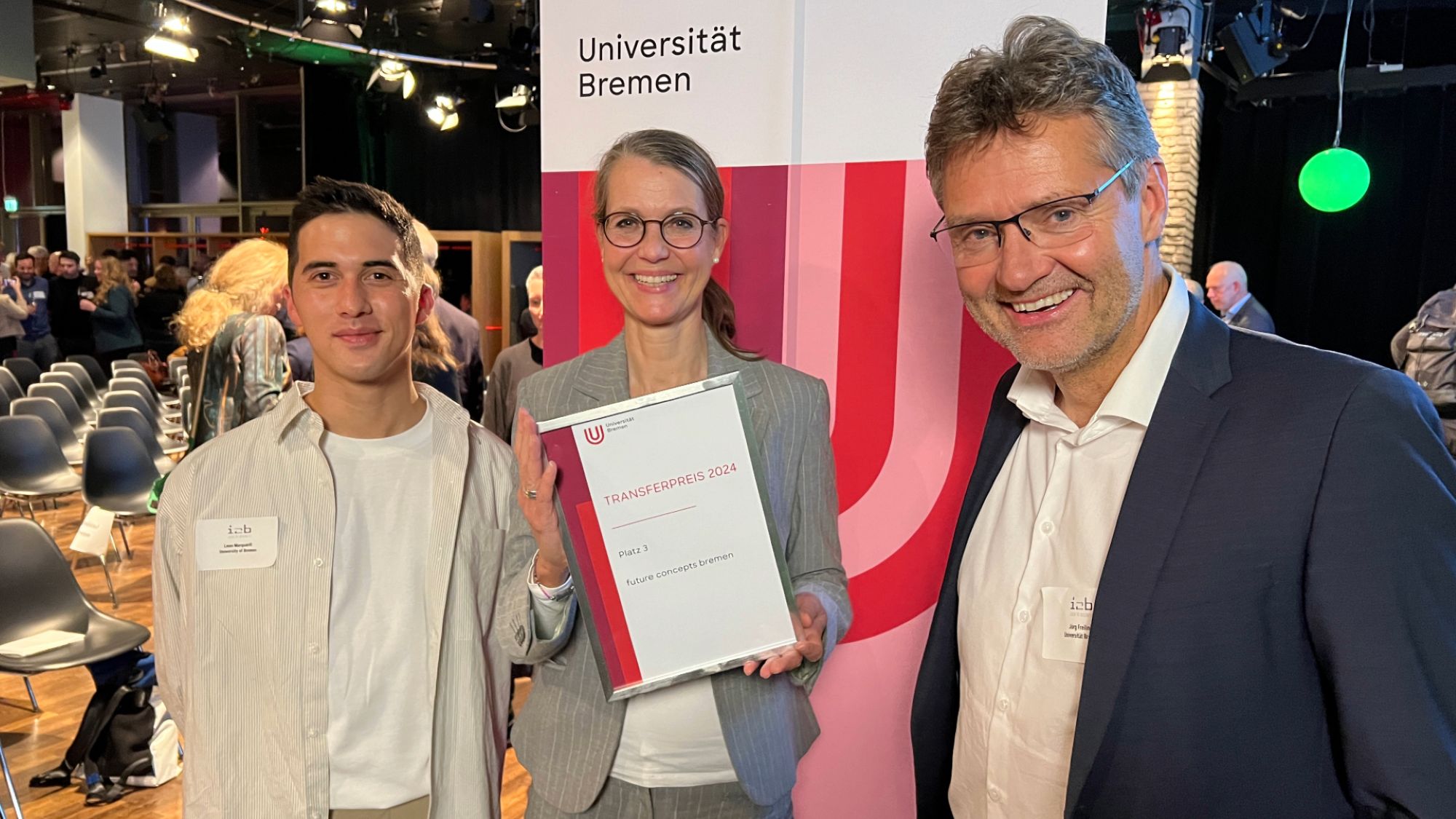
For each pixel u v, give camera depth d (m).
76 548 3.35
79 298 10.77
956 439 1.84
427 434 1.55
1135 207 1.07
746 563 1.34
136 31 9.51
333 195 1.44
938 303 1.83
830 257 1.88
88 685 4.01
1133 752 1.05
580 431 1.33
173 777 3.23
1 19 6.45
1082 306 1.08
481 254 8.15
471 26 8.31
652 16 1.92
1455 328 5.01
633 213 1.45
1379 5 7.06
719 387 1.34
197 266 12.12
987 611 1.27
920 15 1.77
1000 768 1.23
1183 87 6.68
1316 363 1.04
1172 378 1.10
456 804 1.48
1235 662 1.00
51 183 13.38
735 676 1.44
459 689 1.50
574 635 1.47
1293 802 1.00
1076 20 1.65
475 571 1.54
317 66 10.78
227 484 1.45
